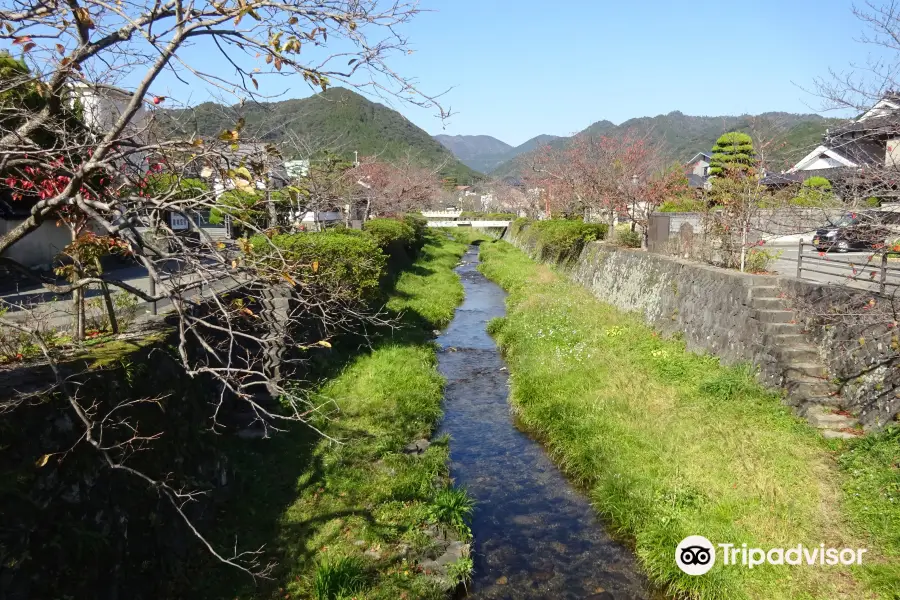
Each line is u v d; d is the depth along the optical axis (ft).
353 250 38.93
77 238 15.16
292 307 32.35
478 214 214.90
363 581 17.93
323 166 53.98
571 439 28.60
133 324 20.84
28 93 15.49
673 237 53.57
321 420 28.86
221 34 12.08
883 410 23.71
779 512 20.12
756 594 17.12
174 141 11.12
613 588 19.38
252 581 17.48
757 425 26.13
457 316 61.67
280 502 21.94
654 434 26.89
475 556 21.18
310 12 12.09
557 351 40.70
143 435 16.63
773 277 33.76
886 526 18.54
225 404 26.30
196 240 12.50
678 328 41.37
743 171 44.73
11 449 11.92
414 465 25.82
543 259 96.53
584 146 91.04
